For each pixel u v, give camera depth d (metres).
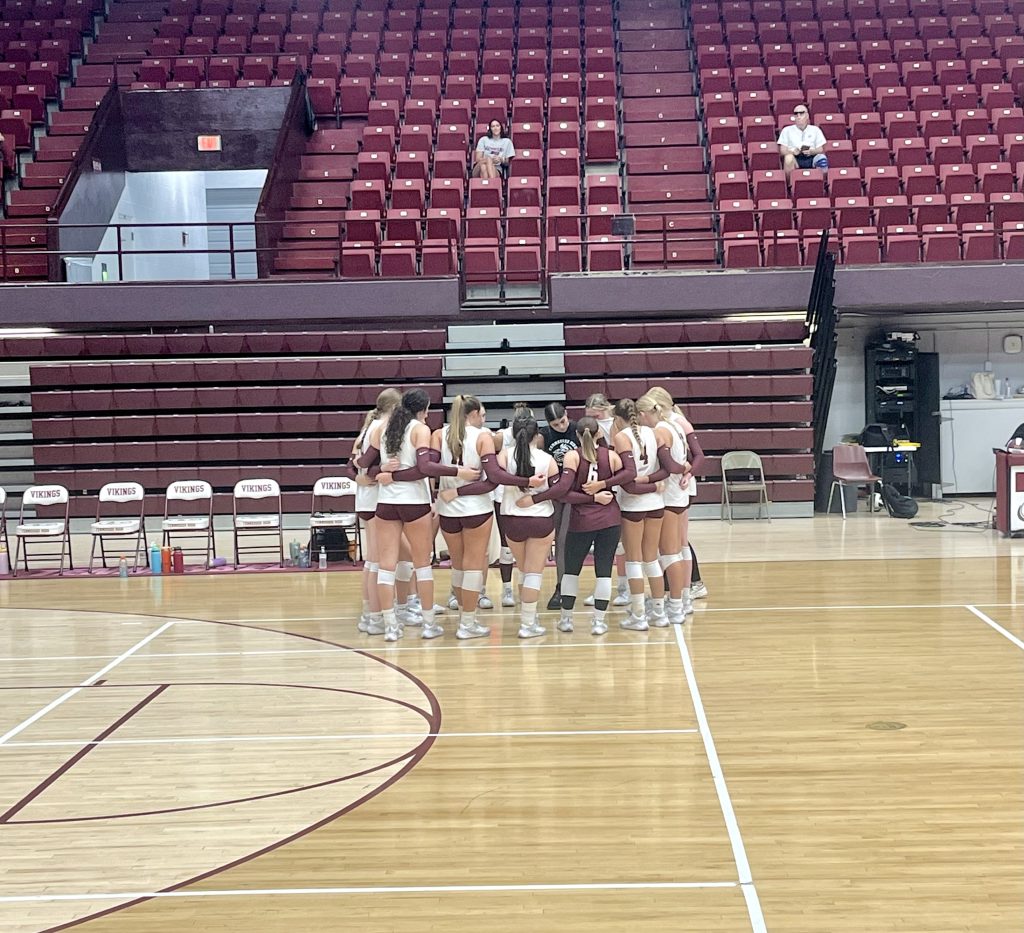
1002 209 15.60
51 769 5.72
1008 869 4.27
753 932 3.81
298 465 14.85
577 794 5.18
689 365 14.81
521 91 19.83
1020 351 16.14
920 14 22.08
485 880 4.28
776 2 22.30
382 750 5.91
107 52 21.19
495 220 16.14
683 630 8.58
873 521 14.16
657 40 21.64
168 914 4.05
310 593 10.50
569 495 8.27
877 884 4.16
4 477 15.00
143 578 11.55
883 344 15.84
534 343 15.06
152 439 14.98
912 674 7.18
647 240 15.40
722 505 14.73
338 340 15.13
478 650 8.09
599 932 3.84
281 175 17.20
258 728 6.36
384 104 19.31
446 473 8.13
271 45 21.19
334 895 4.18
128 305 15.06
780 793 5.14
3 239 16.06
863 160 17.44
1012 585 9.99
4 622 9.54
